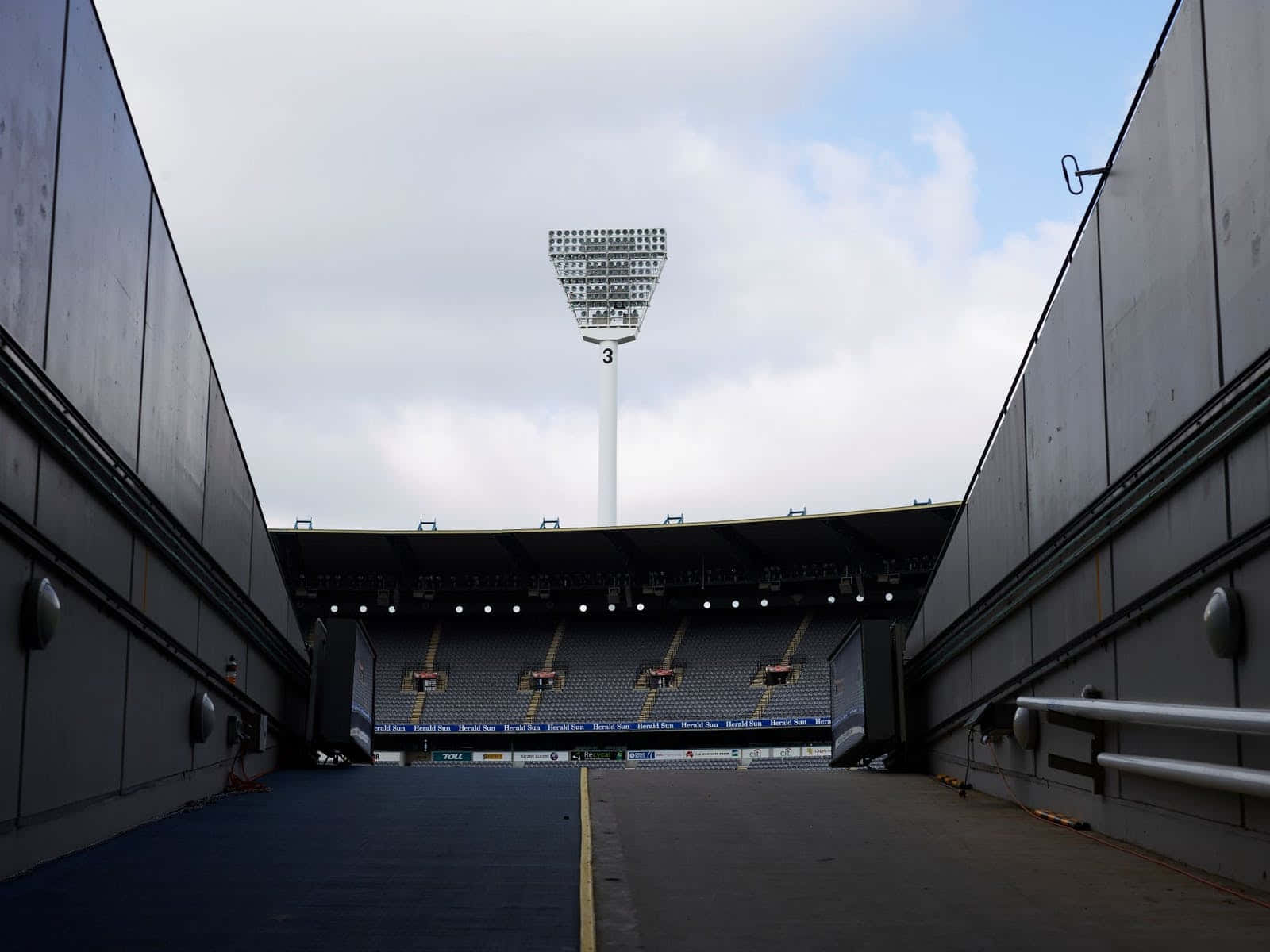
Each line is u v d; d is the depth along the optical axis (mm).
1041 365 13523
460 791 15500
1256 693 8266
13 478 8641
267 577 19531
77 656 10133
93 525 10531
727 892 8477
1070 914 7660
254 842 10758
